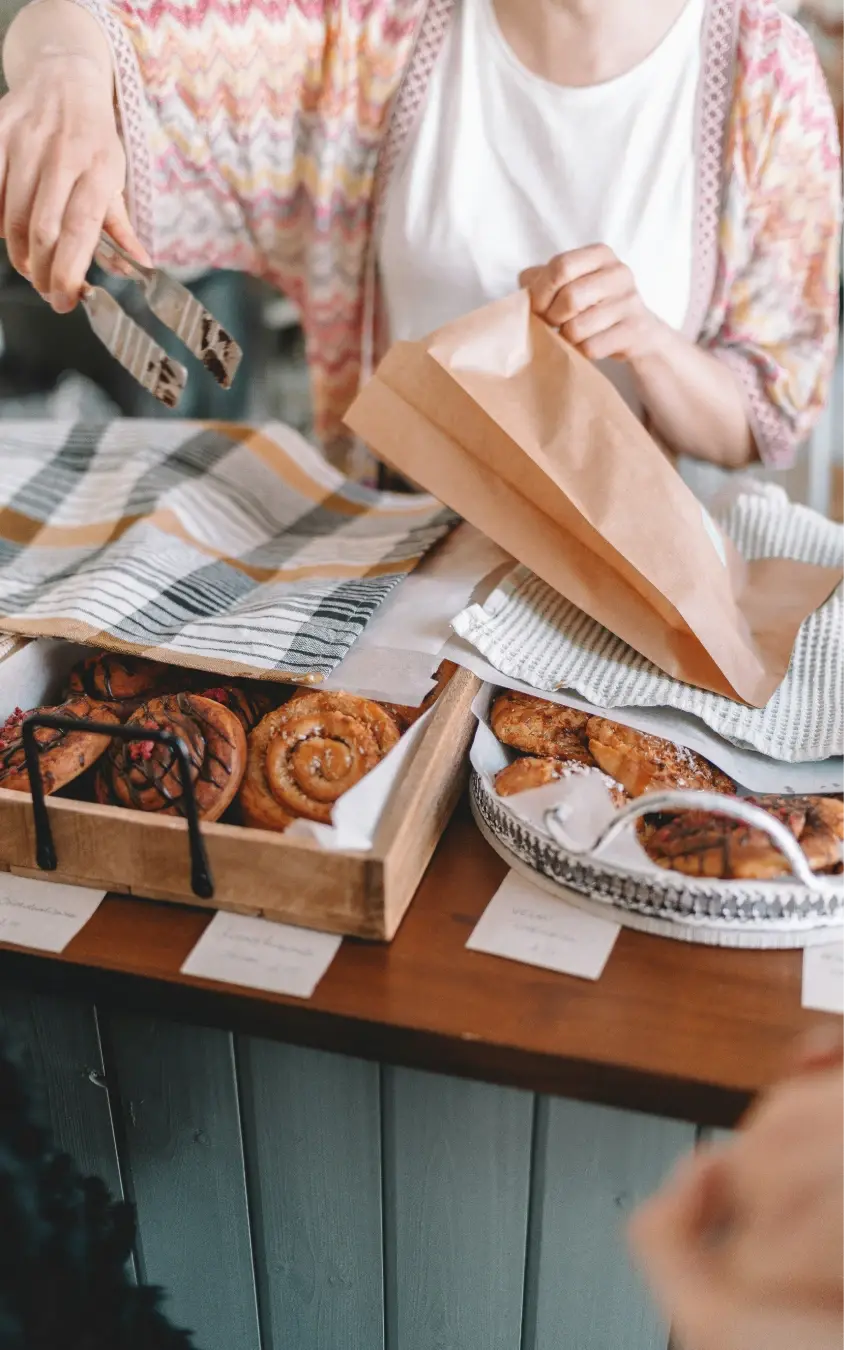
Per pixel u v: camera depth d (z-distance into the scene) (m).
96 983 0.60
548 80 0.98
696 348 1.00
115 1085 0.71
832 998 0.57
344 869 0.59
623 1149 0.64
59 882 0.65
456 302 1.07
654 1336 0.71
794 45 0.97
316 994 0.58
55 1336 0.53
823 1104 0.42
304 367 1.99
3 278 1.67
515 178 1.02
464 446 0.77
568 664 0.73
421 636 0.76
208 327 0.71
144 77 0.98
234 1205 0.75
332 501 1.00
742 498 0.97
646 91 0.97
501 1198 0.68
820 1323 0.39
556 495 0.74
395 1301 0.75
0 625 0.75
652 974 0.59
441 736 0.65
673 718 0.70
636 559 0.72
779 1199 0.41
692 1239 0.43
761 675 0.74
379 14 0.98
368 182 1.06
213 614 0.78
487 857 0.68
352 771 0.66
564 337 0.81
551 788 0.65
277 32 0.98
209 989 0.58
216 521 0.91
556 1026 0.56
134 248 0.78
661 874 0.59
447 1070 0.56
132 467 0.94
